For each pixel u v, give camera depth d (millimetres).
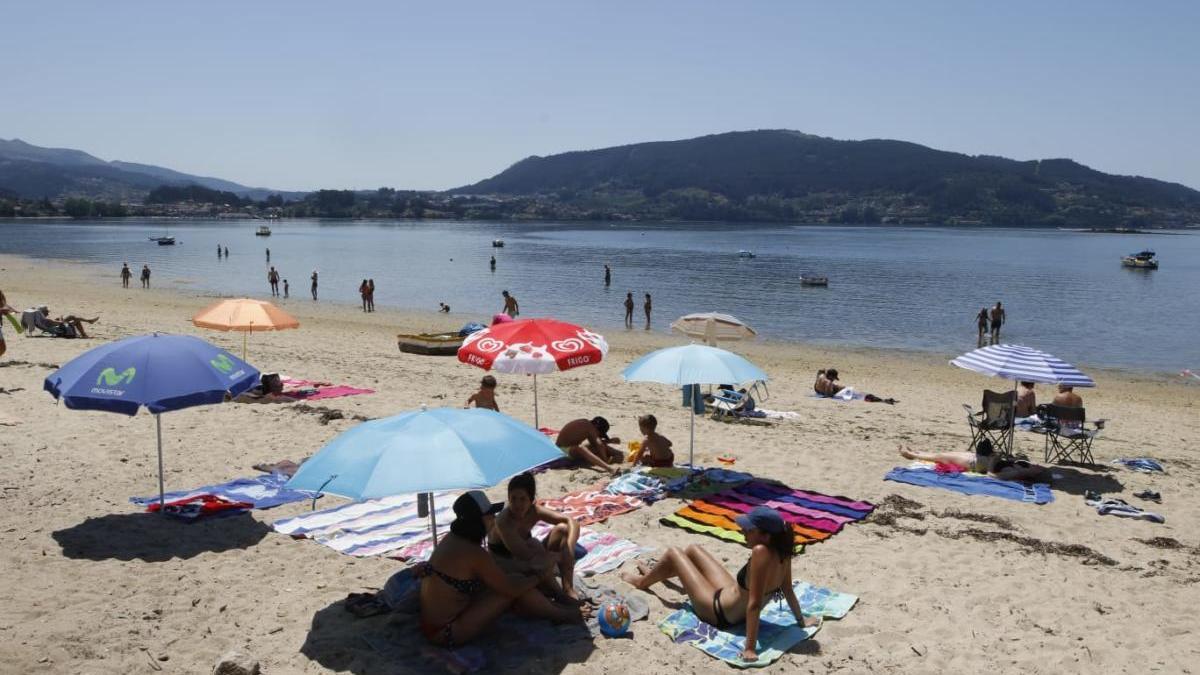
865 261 86438
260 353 20906
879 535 8359
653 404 15742
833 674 5496
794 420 14930
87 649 5559
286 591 6645
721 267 73875
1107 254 113750
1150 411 19297
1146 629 6285
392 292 49438
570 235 165625
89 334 22906
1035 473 10750
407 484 5383
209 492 9109
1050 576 7340
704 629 6027
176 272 61156
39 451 10547
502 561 6133
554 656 5645
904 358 27844
